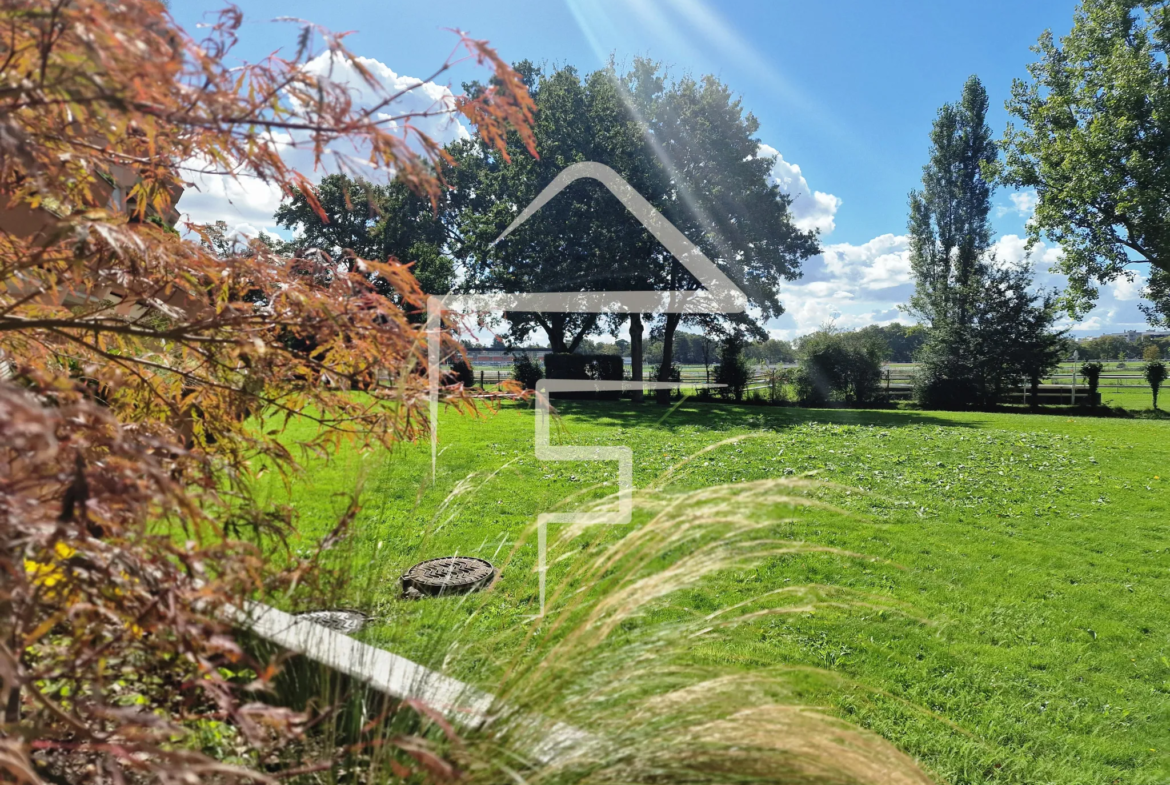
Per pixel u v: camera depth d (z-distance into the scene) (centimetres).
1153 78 2100
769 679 161
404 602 264
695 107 1866
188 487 153
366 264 164
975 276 2420
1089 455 1051
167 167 161
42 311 162
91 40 89
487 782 134
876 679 325
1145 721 299
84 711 109
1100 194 2192
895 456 1030
